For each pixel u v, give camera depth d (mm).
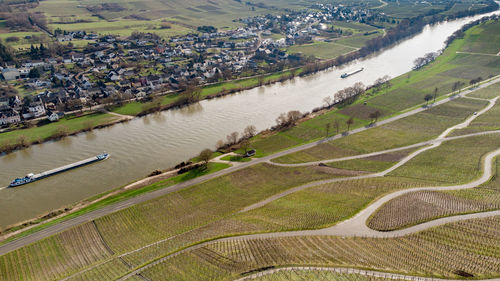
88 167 171000
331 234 106250
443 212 111562
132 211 132750
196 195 143250
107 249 112938
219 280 89812
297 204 128500
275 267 92500
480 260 89688
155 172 162750
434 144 176000
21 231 123188
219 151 185125
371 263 91438
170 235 117062
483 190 124250
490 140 169250
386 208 117812
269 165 167125
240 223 118500
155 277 95562
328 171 156750
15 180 155875
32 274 103688
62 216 131250
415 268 88625
